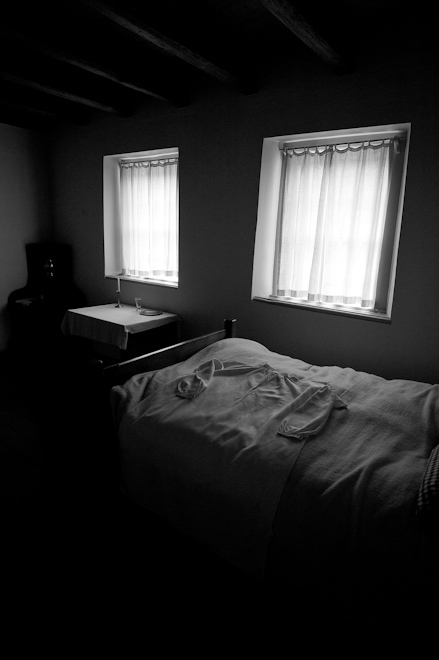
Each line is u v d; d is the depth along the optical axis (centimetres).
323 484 122
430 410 163
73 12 221
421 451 139
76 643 127
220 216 305
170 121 321
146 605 140
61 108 360
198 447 144
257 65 263
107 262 408
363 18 212
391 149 243
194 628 132
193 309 338
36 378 349
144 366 197
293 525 120
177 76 295
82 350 412
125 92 337
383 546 108
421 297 228
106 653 124
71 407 177
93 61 243
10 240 416
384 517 111
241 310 308
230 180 294
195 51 221
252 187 284
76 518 180
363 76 227
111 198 397
